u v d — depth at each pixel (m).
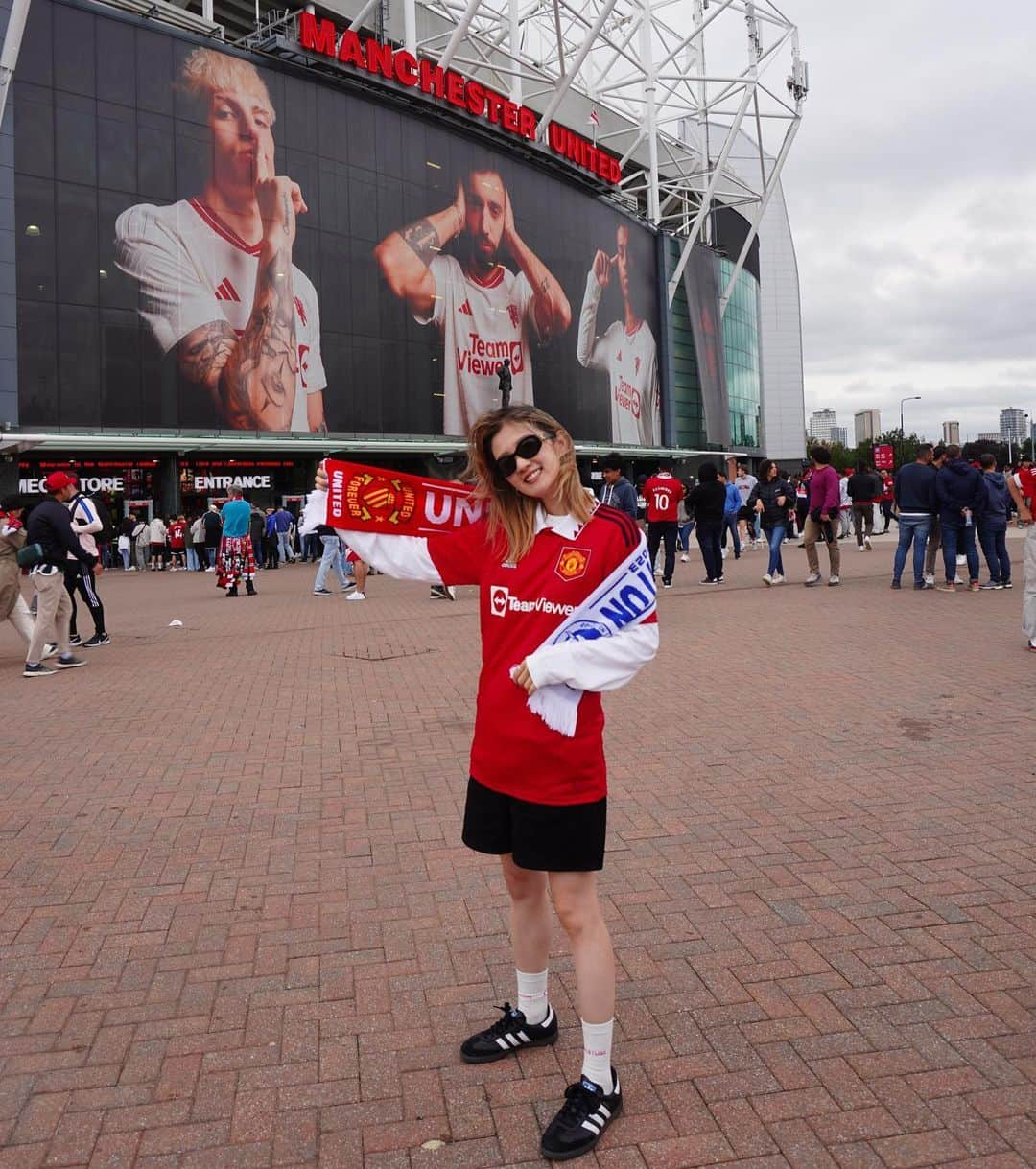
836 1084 2.59
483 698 2.59
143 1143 2.43
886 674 7.75
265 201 33.88
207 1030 2.94
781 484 14.45
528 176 44.75
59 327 29.45
